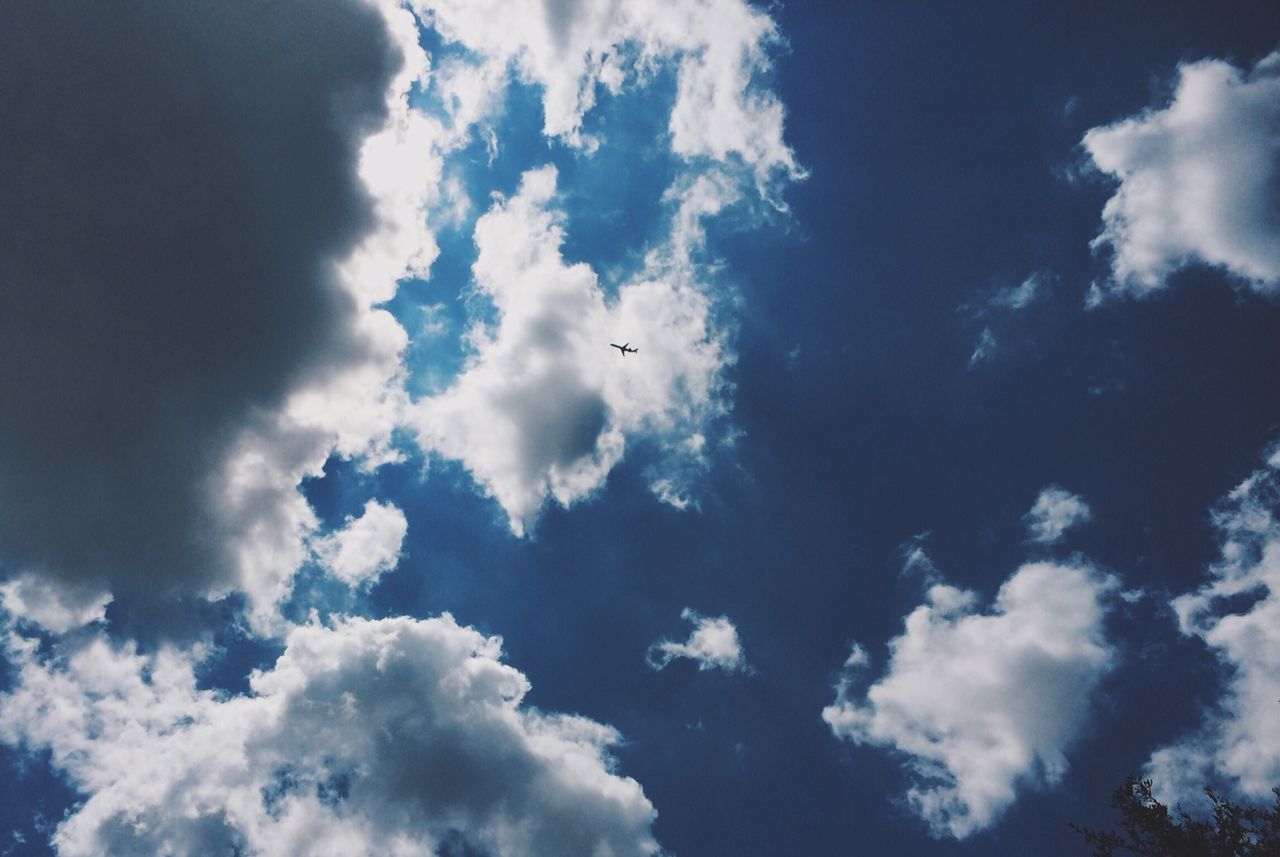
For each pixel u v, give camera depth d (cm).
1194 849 2469
